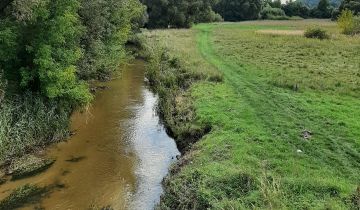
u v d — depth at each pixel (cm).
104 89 2684
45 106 1747
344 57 3173
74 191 1363
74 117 2070
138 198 1321
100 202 1298
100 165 1553
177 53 3556
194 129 1772
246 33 5412
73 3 1767
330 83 2272
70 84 1797
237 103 2022
